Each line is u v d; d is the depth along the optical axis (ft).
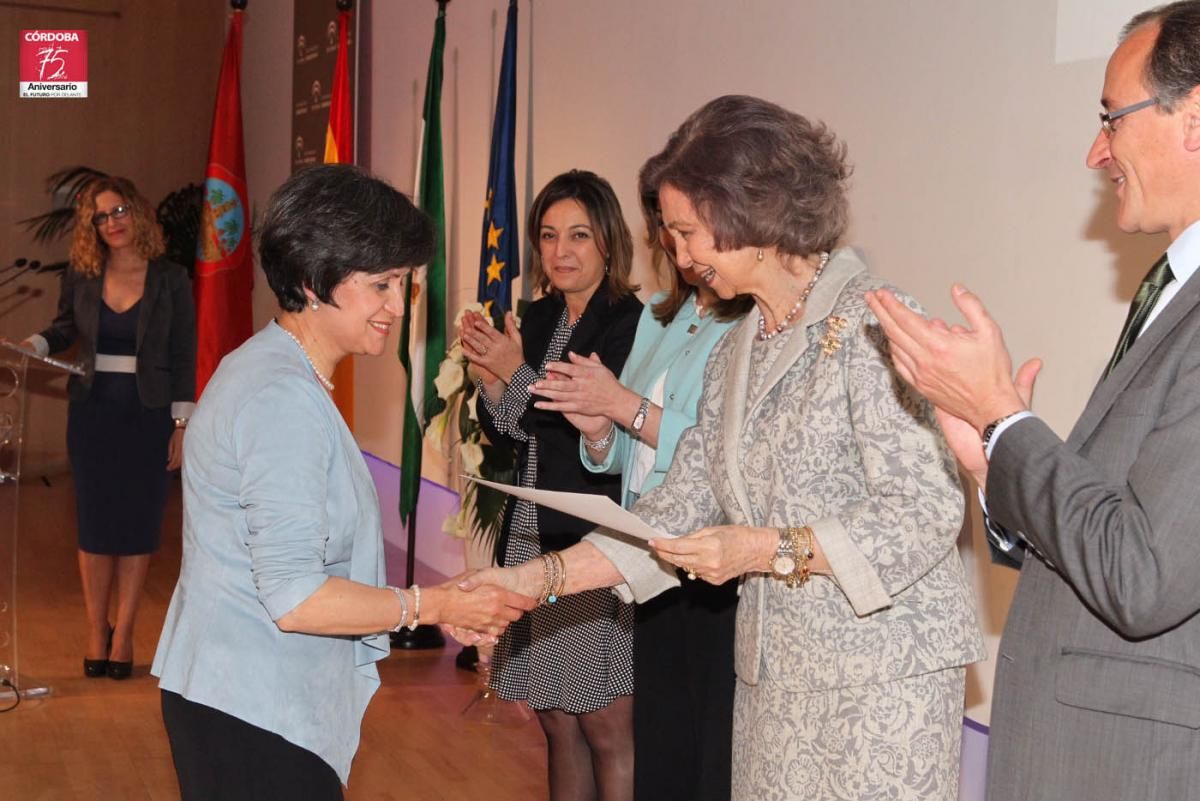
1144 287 5.39
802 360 6.64
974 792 10.93
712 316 9.62
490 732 14.92
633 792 10.32
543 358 11.78
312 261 6.42
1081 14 9.76
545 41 18.74
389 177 25.80
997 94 10.57
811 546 6.19
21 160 36.01
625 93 16.40
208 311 22.93
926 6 11.30
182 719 6.23
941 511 6.19
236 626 6.20
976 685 10.95
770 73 13.46
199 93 37.83
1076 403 9.89
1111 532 4.67
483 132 21.03
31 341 16.67
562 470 10.64
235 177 23.16
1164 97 5.04
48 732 14.75
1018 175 10.39
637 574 7.45
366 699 6.75
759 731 6.83
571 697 10.40
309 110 29.81
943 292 11.18
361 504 6.52
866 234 12.12
